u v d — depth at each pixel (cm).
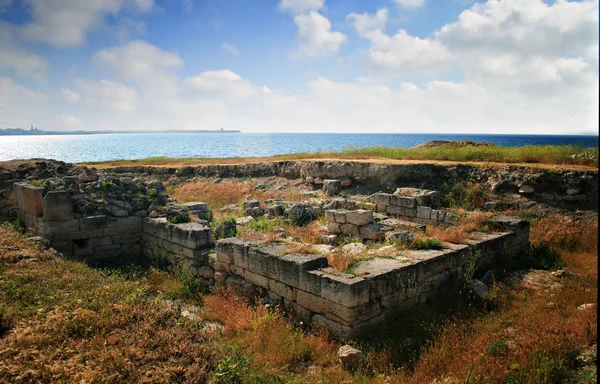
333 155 2552
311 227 1259
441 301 771
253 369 538
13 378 444
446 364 554
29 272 741
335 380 529
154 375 476
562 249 1130
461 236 945
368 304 660
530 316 685
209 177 2444
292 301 746
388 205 1416
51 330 546
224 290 883
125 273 1037
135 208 1216
